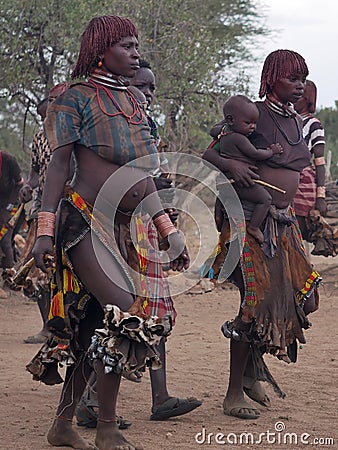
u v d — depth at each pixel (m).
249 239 4.80
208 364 6.27
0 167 8.57
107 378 3.82
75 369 4.13
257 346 4.85
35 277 6.77
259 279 4.76
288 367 6.11
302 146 5.01
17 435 4.39
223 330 4.88
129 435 4.36
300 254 4.99
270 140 4.91
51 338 4.03
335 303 9.32
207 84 14.09
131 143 3.96
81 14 12.73
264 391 5.05
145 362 3.78
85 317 4.09
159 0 13.77
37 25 12.95
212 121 14.27
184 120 14.08
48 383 4.16
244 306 4.75
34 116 14.16
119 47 3.98
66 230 3.91
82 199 3.94
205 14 17.84
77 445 4.12
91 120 3.93
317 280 4.98
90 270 3.86
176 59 13.85
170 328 4.03
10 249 8.79
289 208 5.00
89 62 4.01
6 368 6.21
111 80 4.01
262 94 5.01
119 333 3.71
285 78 4.92
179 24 14.12
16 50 13.02
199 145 15.48
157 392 4.70
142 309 3.91
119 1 13.45
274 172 4.90
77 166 4.00
